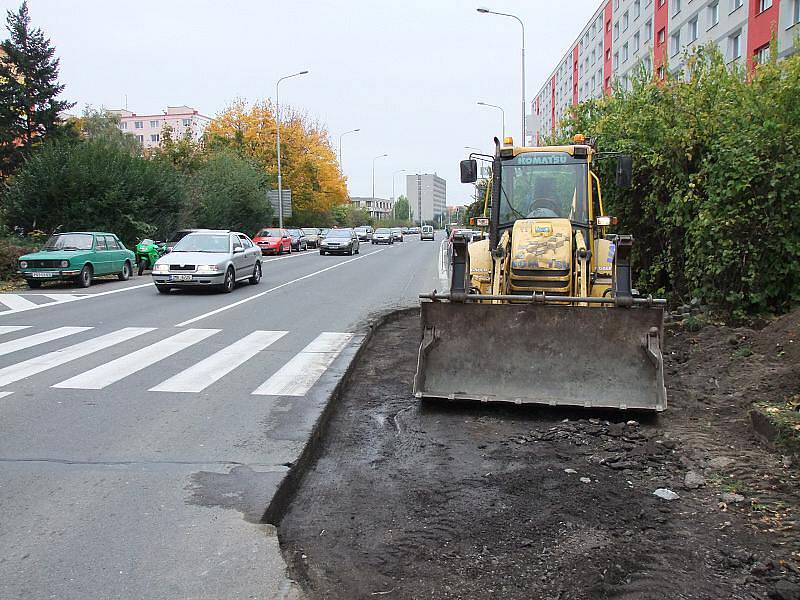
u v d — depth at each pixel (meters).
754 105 9.39
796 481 4.80
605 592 3.44
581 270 7.69
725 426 6.12
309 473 5.30
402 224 123.25
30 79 46.41
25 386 7.61
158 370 8.48
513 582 3.57
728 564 3.71
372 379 8.38
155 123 122.75
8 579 3.49
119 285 19.81
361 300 15.96
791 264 8.98
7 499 4.50
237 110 56.62
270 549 3.83
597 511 4.44
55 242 20.11
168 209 30.45
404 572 3.70
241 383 7.81
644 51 48.78
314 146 60.28
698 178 9.95
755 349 7.99
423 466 5.40
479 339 6.99
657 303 6.48
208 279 16.89
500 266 7.98
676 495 4.68
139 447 5.55
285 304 15.21
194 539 3.93
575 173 8.69
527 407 6.91
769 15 29.70
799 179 8.76
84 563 3.65
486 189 9.66
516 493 4.78
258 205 43.47
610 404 6.48
